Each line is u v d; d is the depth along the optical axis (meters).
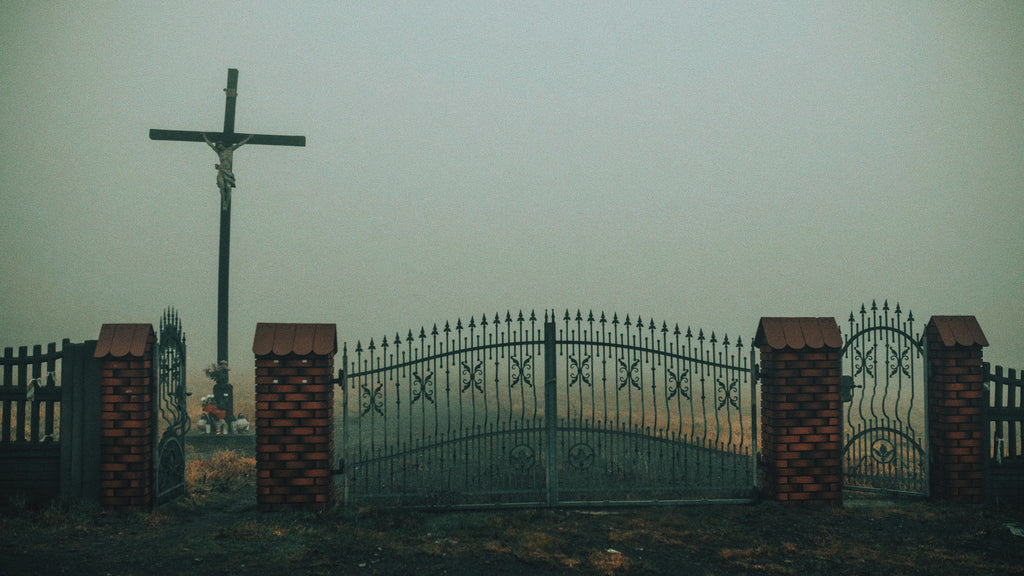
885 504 7.42
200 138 13.39
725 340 7.82
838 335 7.36
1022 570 5.49
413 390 7.50
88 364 6.81
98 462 6.75
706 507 7.33
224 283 12.86
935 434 7.59
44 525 6.20
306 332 7.04
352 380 7.44
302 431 6.93
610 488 7.57
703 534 6.45
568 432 7.53
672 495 7.64
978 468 7.45
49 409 6.81
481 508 7.24
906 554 5.89
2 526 6.10
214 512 7.13
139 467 6.75
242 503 7.59
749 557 5.82
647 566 5.56
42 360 6.82
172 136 13.34
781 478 7.30
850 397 8.04
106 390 6.75
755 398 7.64
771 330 7.37
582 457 8.05
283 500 6.90
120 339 6.75
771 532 6.48
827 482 7.31
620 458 9.71
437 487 8.10
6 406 6.79
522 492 7.46
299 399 6.93
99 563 5.29
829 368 7.34
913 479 7.78
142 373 6.78
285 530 6.23
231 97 13.56
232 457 9.73
